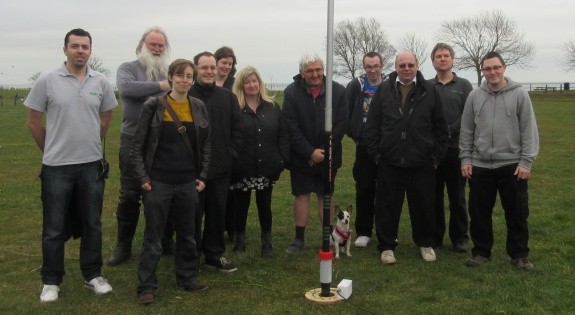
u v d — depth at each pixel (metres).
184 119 4.94
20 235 7.31
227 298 5.05
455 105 6.41
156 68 5.93
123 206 6.00
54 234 4.93
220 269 5.75
